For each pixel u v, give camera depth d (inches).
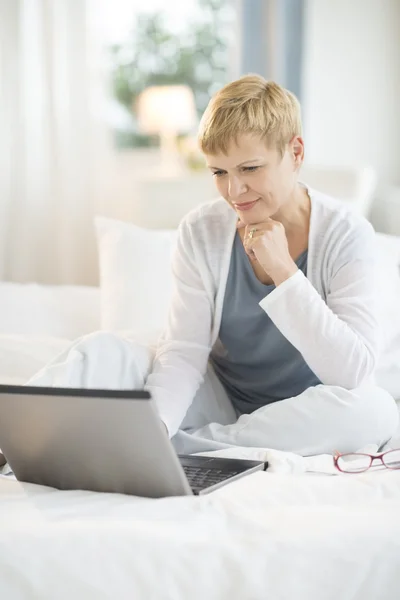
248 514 46.8
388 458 61.9
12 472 62.5
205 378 79.3
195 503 49.7
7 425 57.1
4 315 106.3
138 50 155.6
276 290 70.1
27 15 133.8
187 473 59.5
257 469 60.2
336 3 155.9
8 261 137.1
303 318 69.6
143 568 41.3
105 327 103.3
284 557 41.8
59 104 135.6
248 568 41.3
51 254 138.2
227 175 70.4
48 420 54.9
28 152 135.6
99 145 138.7
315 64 156.0
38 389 54.2
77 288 115.5
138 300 103.3
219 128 67.9
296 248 76.2
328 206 75.9
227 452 64.4
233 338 78.4
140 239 108.3
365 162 159.0
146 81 157.3
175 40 156.3
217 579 41.3
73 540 42.4
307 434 68.7
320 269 74.7
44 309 108.5
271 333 76.0
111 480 55.8
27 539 42.6
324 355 69.8
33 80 135.1
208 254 76.5
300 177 127.4
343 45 156.6
